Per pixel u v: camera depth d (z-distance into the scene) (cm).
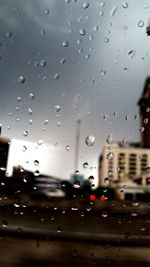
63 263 111
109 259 119
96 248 137
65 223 210
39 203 293
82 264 111
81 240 149
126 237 155
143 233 172
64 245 140
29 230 161
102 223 214
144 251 132
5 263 108
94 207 277
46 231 162
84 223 213
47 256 120
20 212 248
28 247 133
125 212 247
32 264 108
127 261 116
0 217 211
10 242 141
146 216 236
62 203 291
